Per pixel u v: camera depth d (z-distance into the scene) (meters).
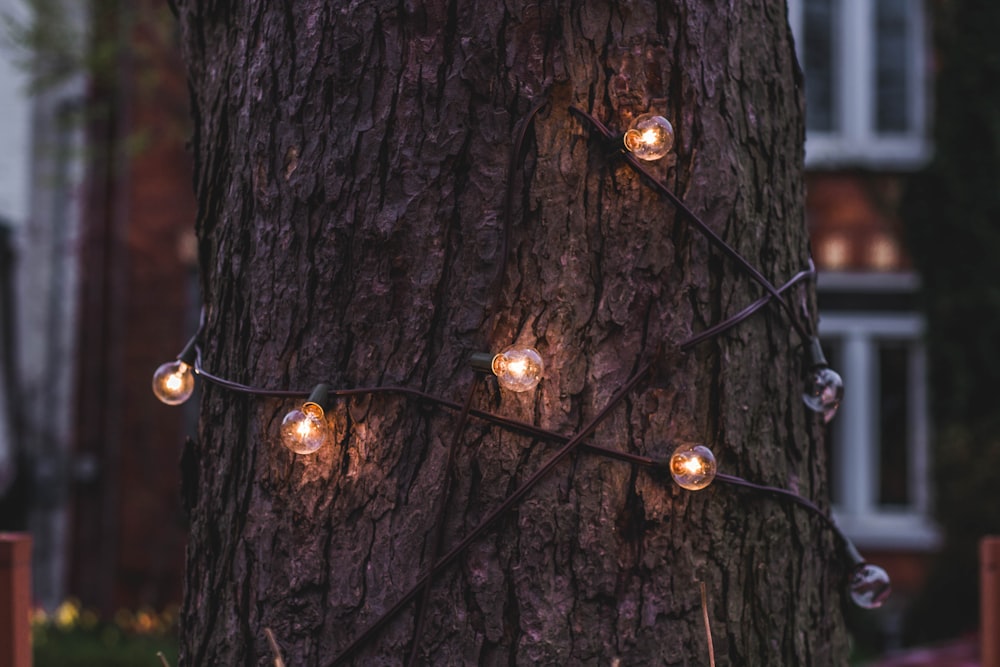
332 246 2.51
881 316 10.44
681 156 2.53
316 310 2.51
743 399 2.55
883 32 10.67
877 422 10.52
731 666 2.51
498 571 2.46
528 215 2.49
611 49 2.52
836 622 2.68
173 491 10.59
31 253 10.72
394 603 2.47
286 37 2.56
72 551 10.55
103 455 10.66
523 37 2.50
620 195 2.51
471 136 2.50
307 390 2.51
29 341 10.66
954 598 8.85
